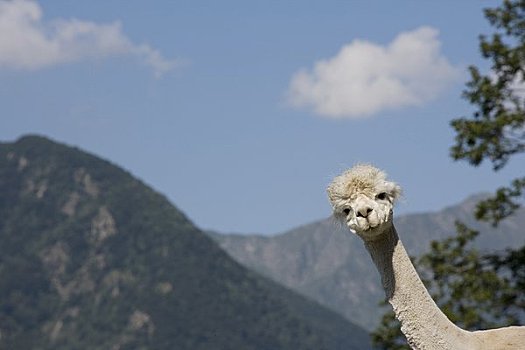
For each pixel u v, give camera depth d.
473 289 34.69
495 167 35.25
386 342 35.53
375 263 12.52
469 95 35.78
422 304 12.36
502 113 35.03
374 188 11.88
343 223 12.14
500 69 35.38
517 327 12.88
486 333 12.80
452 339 12.43
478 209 35.66
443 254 36.22
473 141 34.84
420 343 12.35
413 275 12.38
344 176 12.04
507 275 35.75
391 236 12.38
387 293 12.46
